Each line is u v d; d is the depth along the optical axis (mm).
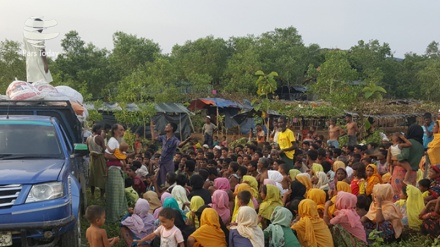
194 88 47156
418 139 11859
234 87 54188
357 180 11406
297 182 9906
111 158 10703
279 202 9359
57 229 7391
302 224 8289
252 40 66250
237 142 26828
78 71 52875
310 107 34000
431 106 41781
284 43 68438
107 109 32719
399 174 11742
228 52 63750
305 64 68125
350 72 46438
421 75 70438
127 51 59656
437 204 9516
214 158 15609
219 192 8891
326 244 8328
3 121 8875
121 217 10578
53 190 7391
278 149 15195
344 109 33531
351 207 8953
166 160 13016
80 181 10688
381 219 9508
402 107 39500
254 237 7480
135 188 12195
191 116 38000
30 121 8977
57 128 8969
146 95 35875
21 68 39500
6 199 7137
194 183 9578
